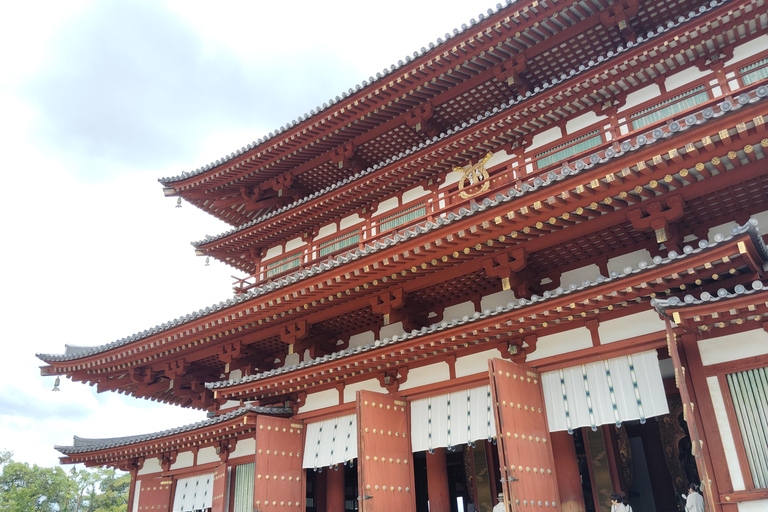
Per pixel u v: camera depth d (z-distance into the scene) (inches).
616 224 553.6
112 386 963.3
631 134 583.5
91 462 942.4
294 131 903.1
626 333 518.9
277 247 992.2
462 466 778.8
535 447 510.9
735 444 430.9
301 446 700.0
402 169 804.0
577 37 727.1
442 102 831.7
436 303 719.1
